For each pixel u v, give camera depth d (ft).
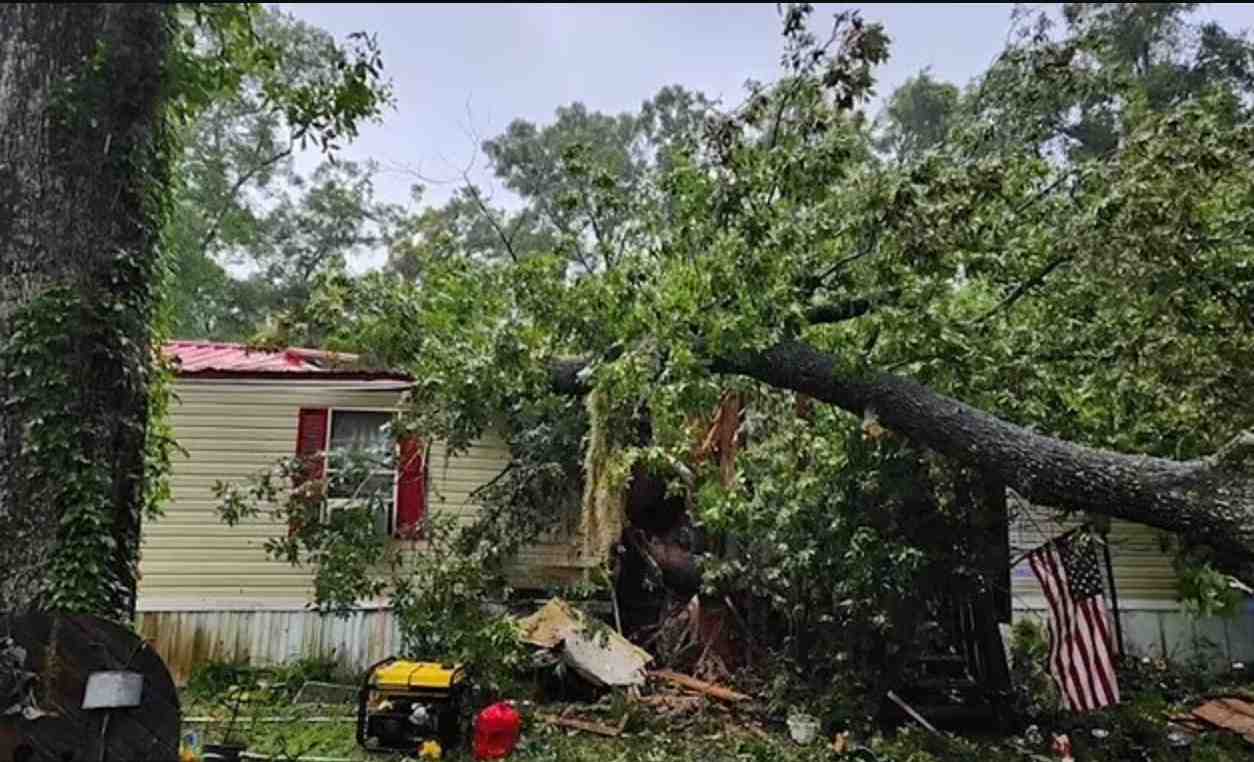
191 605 26.07
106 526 12.55
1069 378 22.27
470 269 23.29
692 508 27.61
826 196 18.89
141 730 11.91
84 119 12.87
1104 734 22.29
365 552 22.48
